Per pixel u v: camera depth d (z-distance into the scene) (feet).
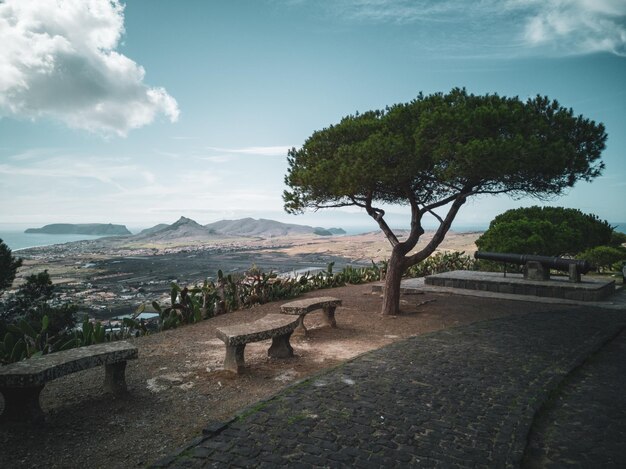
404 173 27.86
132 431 13.07
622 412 14.83
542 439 12.84
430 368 19.06
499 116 26.68
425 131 27.14
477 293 43.70
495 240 62.08
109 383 16.22
